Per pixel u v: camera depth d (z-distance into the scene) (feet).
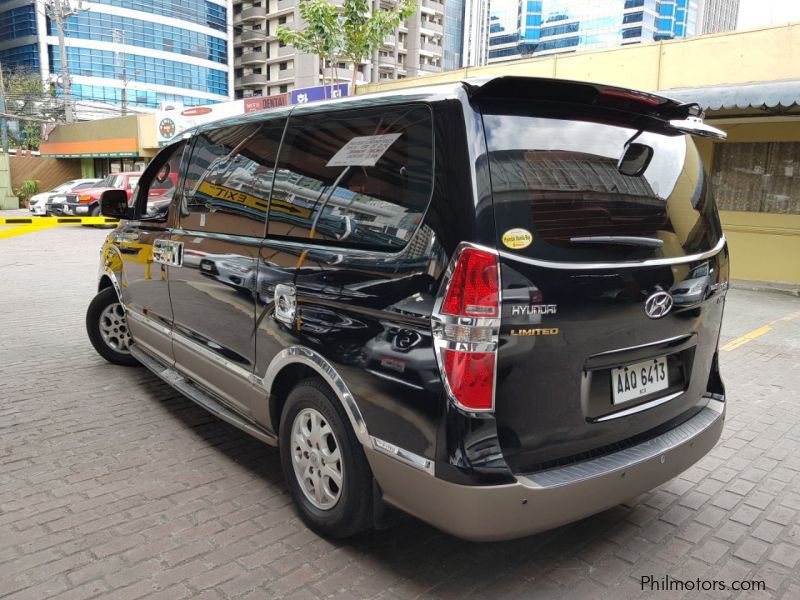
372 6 224.53
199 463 11.43
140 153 109.29
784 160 33.32
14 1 280.31
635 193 7.94
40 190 125.39
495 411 6.85
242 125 11.13
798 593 8.10
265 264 9.52
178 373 13.23
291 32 45.68
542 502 6.97
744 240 34.71
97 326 16.70
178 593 7.79
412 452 7.18
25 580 7.98
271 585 7.98
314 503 9.08
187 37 301.02
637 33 468.34
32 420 13.28
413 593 7.91
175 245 12.33
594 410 7.66
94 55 281.95
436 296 6.86
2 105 123.95
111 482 10.65
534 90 7.30
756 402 15.37
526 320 6.84
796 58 32.01
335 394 8.32
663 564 8.66
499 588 8.05
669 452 8.19
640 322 7.83
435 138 7.27
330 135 8.96
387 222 7.71
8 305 25.09
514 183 6.95
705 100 29.71
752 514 10.03
